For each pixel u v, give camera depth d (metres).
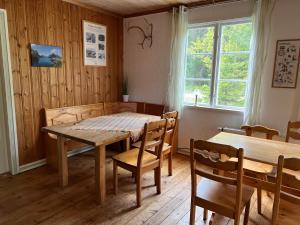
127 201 2.34
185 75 3.70
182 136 3.79
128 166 2.27
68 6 3.31
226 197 1.68
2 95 2.75
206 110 3.49
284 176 1.31
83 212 2.14
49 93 3.20
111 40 4.08
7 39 2.65
